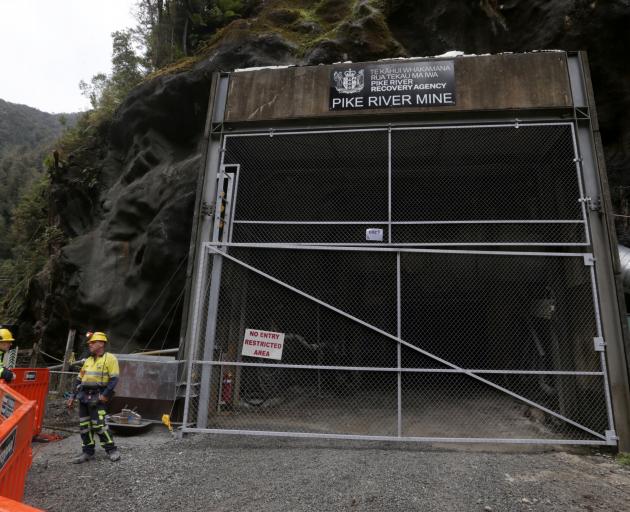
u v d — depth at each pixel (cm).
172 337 1278
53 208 2012
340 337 1161
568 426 723
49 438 692
